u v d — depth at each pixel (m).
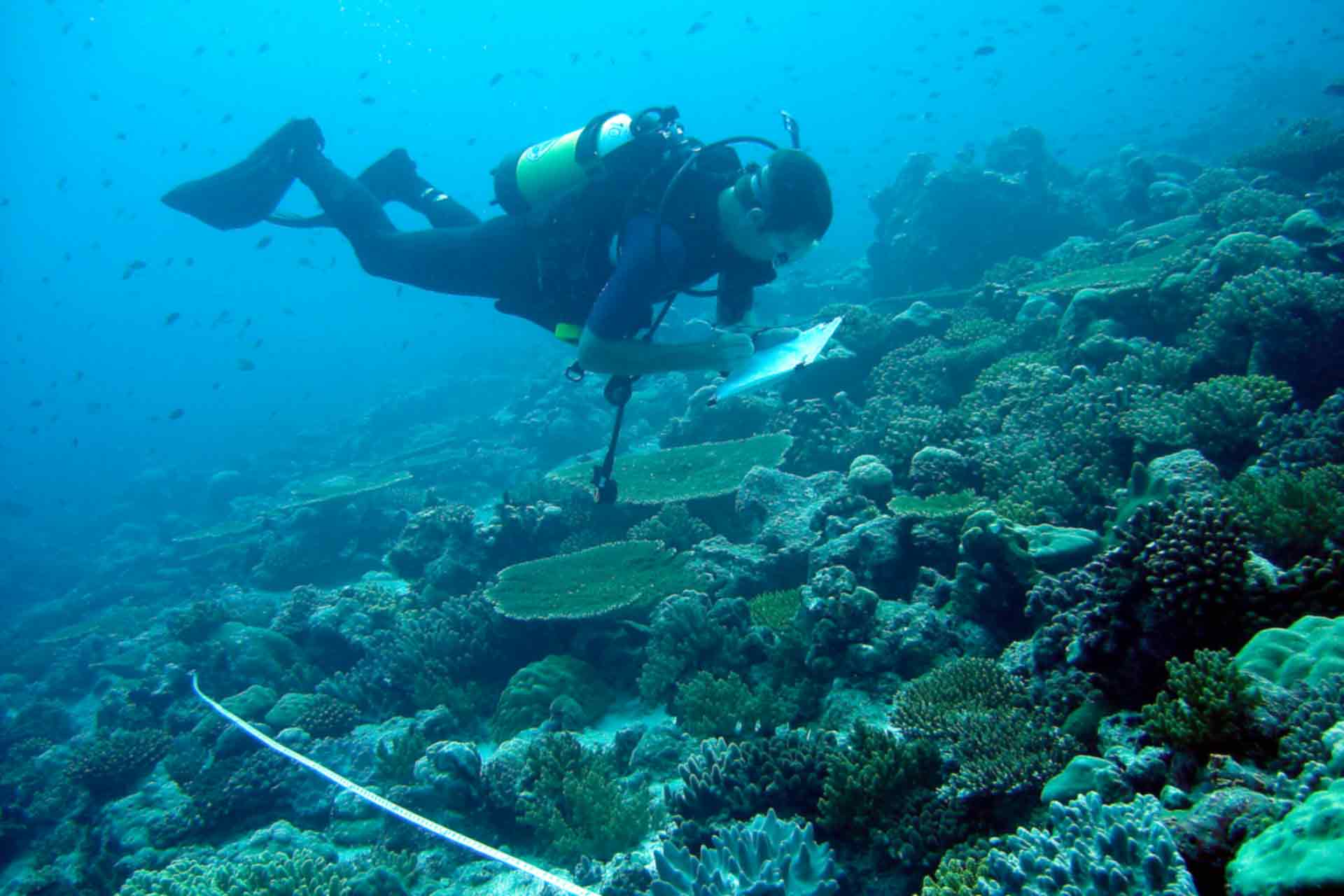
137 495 32.59
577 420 19.02
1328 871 1.95
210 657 10.55
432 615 9.11
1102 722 3.98
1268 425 6.30
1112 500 6.56
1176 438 6.59
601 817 5.33
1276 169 17.86
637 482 9.96
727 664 6.50
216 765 8.12
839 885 3.94
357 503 16.02
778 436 10.30
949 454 7.62
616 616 7.55
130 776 9.54
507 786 6.04
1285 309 7.07
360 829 6.55
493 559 9.92
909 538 6.69
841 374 11.85
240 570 18.03
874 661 5.56
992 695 4.67
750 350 3.36
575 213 3.74
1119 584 4.15
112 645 16.48
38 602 24.05
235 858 6.21
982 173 18.66
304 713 8.53
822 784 4.47
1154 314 9.43
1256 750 3.18
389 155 5.77
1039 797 3.86
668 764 5.83
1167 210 17.61
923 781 4.29
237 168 5.54
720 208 3.34
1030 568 5.51
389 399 31.22
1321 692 3.17
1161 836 2.57
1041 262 16.38
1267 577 4.01
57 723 14.14
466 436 23.86
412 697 8.44
